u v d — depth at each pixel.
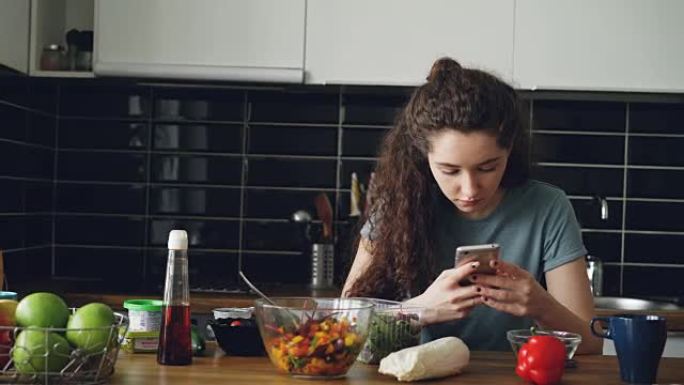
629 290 3.02
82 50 2.82
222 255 3.06
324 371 1.28
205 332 2.47
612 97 2.83
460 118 1.51
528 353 1.29
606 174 3.01
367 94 3.03
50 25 2.88
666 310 2.47
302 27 2.70
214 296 2.54
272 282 3.03
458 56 2.69
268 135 3.05
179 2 2.71
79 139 3.06
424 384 1.27
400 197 1.77
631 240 3.01
